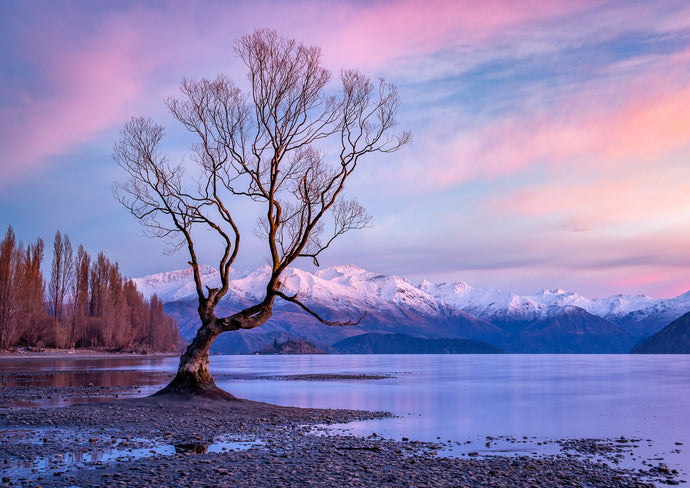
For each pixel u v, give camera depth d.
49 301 130.62
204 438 18.78
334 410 28.55
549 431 23.41
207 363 30.22
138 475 13.00
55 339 121.19
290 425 22.73
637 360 194.88
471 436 21.64
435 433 22.20
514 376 75.44
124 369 71.44
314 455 16.08
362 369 101.88
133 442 17.67
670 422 26.72
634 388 51.41
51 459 14.82
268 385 53.09
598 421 26.83
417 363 153.12
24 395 34.41
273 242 30.50
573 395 42.81
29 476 12.85
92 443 17.30
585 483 13.64
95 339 137.12
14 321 106.56
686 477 14.65
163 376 56.75
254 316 30.77
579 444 19.98
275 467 14.20
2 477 12.73
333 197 31.02
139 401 27.50
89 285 144.38
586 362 165.25
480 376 75.19
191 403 27.16
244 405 27.86
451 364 142.75
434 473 14.05
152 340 175.62
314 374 78.44
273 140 30.09
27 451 15.80
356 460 15.45
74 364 83.56
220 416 24.17
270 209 30.20
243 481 12.59
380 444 18.58
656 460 17.16
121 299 150.00
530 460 16.38
